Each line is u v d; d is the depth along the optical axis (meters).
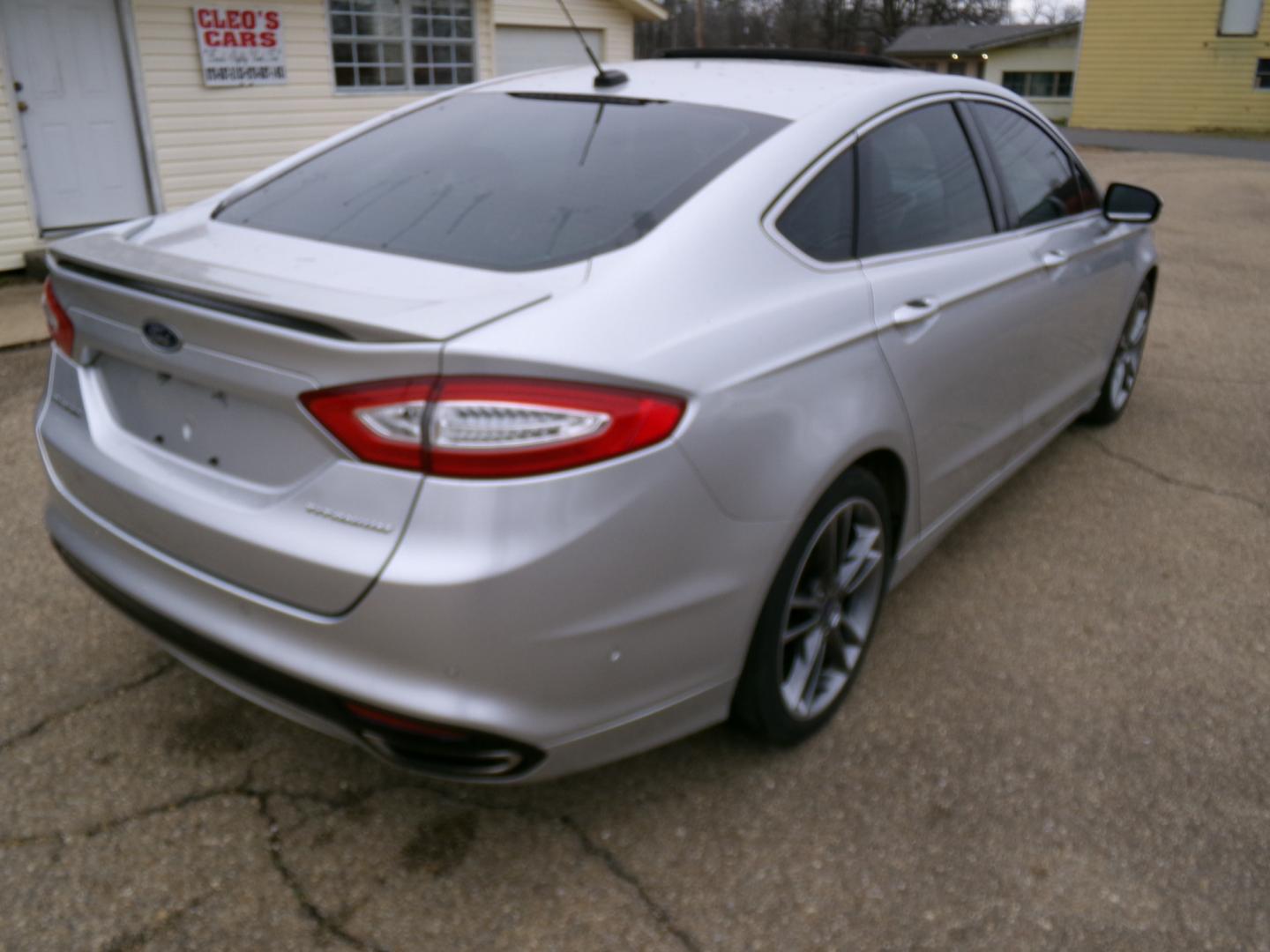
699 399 1.97
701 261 2.15
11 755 2.51
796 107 2.65
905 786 2.50
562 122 2.68
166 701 2.74
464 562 1.75
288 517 1.89
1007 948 2.06
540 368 1.78
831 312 2.36
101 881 2.15
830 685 2.68
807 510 2.23
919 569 3.58
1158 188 16.05
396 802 2.40
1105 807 2.45
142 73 9.71
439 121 2.87
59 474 2.37
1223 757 2.64
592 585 1.86
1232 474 4.46
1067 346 3.80
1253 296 8.20
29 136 9.07
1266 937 2.10
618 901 2.14
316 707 1.96
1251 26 30.84
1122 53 33.06
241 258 2.22
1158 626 3.25
